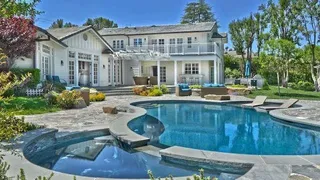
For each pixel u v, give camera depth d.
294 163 5.46
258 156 5.98
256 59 39.62
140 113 12.23
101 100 18.14
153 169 5.96
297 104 16.27
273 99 19.38
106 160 6.63
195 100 18.83
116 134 8.05
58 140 7.84
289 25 27.39
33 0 6.61
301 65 31.89
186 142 8.55
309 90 29.12
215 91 20.86
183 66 31.41
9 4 5.72
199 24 32.59
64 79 21.89
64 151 7.44
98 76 26.48
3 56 5.55
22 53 14.95
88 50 24.81
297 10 25.20
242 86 26.12
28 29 15.11
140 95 22.81
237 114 14.52
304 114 12.16
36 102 13.38
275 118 12.32
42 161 6.61
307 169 5.11
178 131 10.30
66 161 6.58
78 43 23.34
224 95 19.45
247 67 32.59
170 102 19.23
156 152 7.18
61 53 21.48
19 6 6.16
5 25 14.21
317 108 14.27
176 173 5.70
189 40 30.64
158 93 22.89
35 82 17.08
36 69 17.28
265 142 8.62
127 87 25.28
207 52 28.34
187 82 30.98
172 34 30.84
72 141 8.16
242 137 9.32
